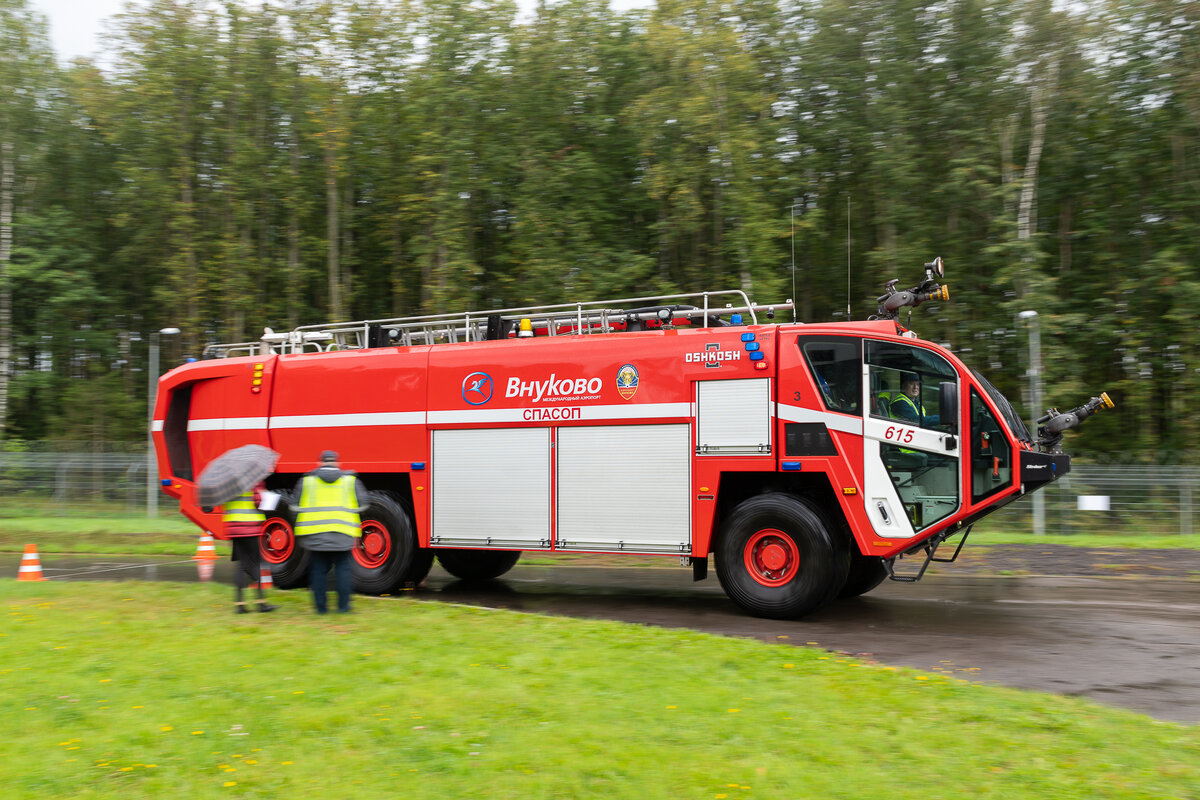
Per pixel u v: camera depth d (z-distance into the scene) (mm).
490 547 10648
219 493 8633
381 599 10141
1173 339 25406
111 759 4859
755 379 9578
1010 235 25188
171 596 10016
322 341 13078
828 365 9422
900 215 26375
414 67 27781
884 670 6676
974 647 7934
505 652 7180
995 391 9562
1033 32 25609
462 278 26562
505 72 27312
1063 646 7957
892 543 9109
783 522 9266
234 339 28906
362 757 4855
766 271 24859
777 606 9266
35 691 6102
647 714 5539
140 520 22547
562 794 4355
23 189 33250
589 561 15438
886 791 4367
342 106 28000
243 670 6645
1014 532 19344
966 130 26172
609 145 27953
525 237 26406
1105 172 27859
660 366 9977
